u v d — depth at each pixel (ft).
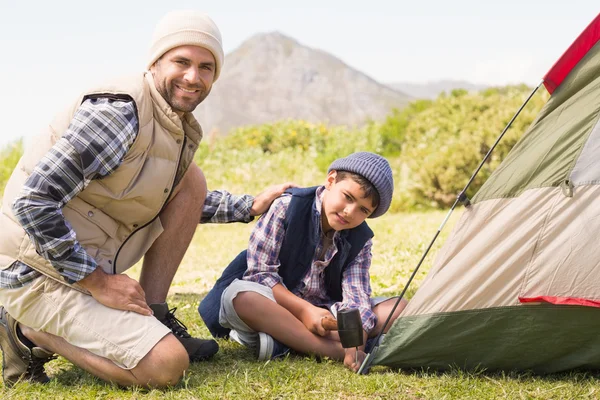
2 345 9.21
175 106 9.00
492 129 36.55
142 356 8.46
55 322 8.68
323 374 9.22
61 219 8.18
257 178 39.11
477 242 9.07
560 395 8.34
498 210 9.04
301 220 10.22
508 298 9.02
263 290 10.05
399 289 15.39
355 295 10.31
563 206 8.85
